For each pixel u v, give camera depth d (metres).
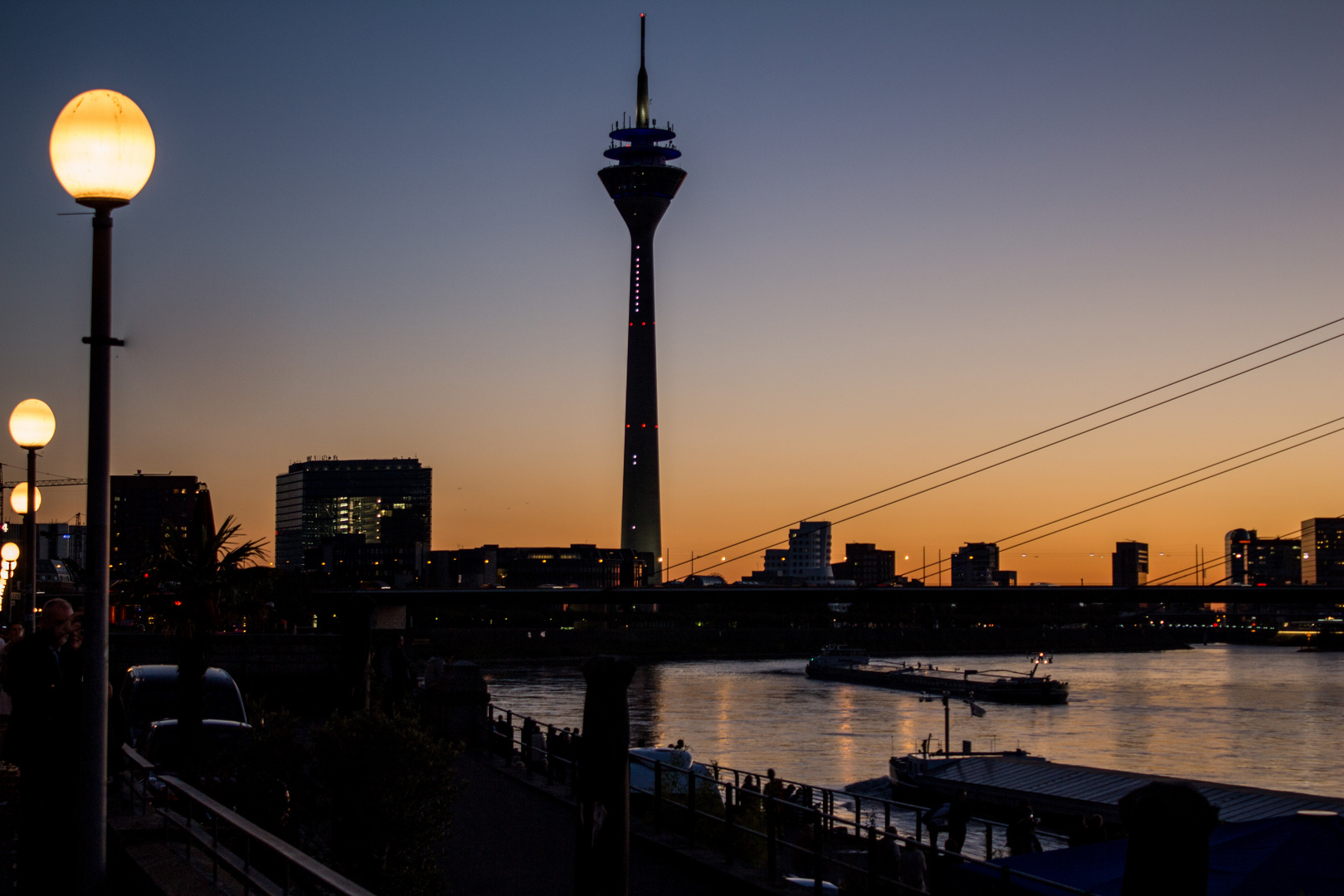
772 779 29.14
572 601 103.12
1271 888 13.74
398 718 15.98
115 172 9.12
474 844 18.91
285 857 8.23
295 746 16.34
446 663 30.42
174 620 25.77
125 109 9.15
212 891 9.80
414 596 101.50
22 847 11.00
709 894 16.38
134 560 27.06
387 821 15.38
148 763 12.07
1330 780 87.56
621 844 10.75
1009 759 65.44
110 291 9.44
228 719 24.59
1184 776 89.38
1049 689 156.75
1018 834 29.33
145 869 10.46
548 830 19.97
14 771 15.30
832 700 156.12
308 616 65.38
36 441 17.25
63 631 11.16
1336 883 13.77
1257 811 42.47
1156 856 9.38
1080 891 12.79
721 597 100.38
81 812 9.55
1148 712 142.50
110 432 9.51
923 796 61.03
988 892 15.37
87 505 9.52
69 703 11.05
